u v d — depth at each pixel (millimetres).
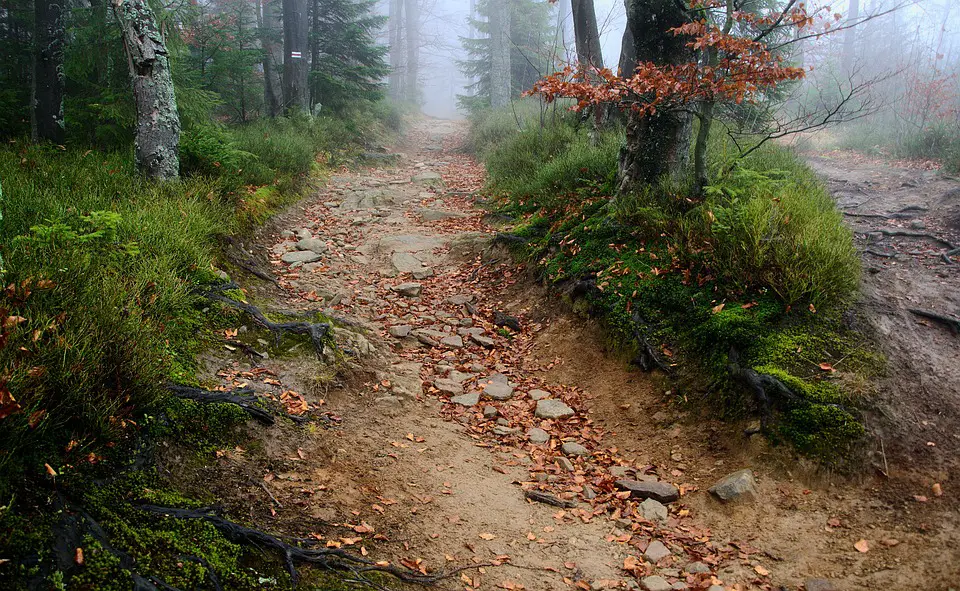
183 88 9492
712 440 4605
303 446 4105
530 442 4863
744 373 4629
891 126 15945
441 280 8000
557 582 3318
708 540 3732
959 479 3768
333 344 5508
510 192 10367
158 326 4355
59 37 8734
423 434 4727
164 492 3230
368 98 19219
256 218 8422
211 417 3900
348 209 10633
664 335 5461
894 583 3191
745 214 5648
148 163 7129
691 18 6320
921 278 6004
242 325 5234
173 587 2699
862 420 4199
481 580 3258
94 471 3078
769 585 3295
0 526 2508
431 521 3686
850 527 3664
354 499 3729
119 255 4938
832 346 4754
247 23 22688
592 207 7535
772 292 5191
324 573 3062
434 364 5984
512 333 6715
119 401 3328
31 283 3590
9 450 2762
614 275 6238
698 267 5746
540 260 7461
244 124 14969
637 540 3744
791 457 4160
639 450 4715
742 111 11898
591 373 5719
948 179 9875
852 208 8992
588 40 12062
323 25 18828
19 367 2936
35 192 5750
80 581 2533
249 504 3420
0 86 9680
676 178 6871
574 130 11898
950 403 4316
